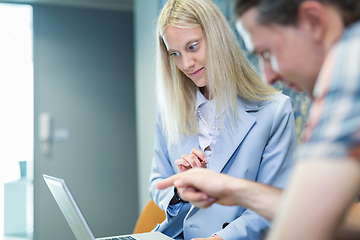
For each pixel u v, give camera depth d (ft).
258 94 4.31
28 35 12.83
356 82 1.25
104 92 13.44
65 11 13.19
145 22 10.44
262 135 4.04
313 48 1.59
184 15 3.89
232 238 3.47
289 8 1.56
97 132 13.24
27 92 12.68
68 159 12.81
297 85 1.81
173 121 4.54
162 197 4.43
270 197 2.06
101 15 13.60
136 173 13.57
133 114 13.74
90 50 13.41
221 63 4.05
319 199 1.25
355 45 1.31
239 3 1.73
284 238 1.31
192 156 3.87
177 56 4.11
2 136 12.43
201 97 4.46
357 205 1.77
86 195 12.92
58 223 12.17
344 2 1.46
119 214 13.24
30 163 12.64
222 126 4.15
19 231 12.53
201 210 4.10
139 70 11.16
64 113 12.92
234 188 2.09
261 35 1.69
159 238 3.68
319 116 1.33
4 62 12.51
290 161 4.00
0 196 12.50
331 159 1.24
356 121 1.22
